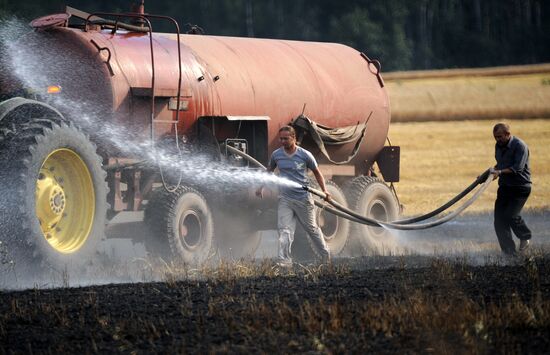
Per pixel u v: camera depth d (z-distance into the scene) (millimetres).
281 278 28906
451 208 65812
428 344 19219
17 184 30125
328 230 43969
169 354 19094
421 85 176875
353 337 19891
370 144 48812
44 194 31844
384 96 49281
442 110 150000
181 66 38469
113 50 36531
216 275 30219
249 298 24359
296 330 20641
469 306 21656
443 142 120000
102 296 25250
